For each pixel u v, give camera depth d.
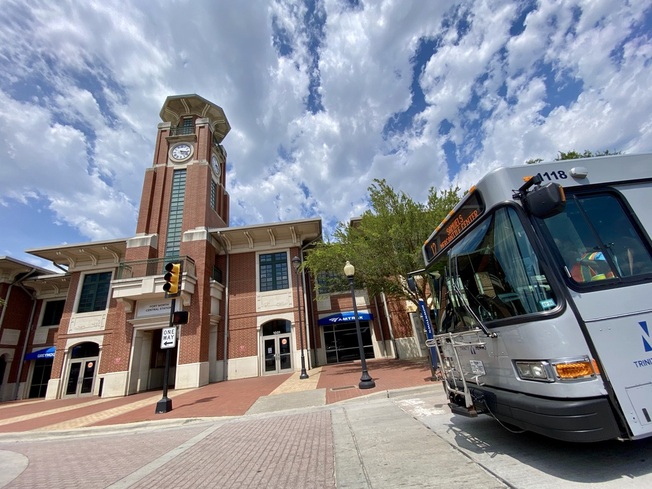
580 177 3.47
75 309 19.80
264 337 18.56
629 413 2.62
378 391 8.59
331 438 5.27
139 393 16.09
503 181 3.51
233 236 20.11
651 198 3.50
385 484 3.26
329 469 3.91
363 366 9.59
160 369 19.02
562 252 3.10
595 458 3.18
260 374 17.69
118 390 15.77
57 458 5.86
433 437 4.60
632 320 2.91
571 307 2.87
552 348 2.84
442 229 5.04
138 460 5.23
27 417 11.31
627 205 3.42
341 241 14.29
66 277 21.83
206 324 17.28
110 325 19.16
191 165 21.34
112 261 20.94
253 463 4.48
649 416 2.64
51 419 10.34
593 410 2.59
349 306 20.55
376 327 20.17
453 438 4.43
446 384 4.58
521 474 3.06
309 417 7.07
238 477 3.99
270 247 20.50
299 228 20.39
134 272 18.19
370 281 13.77
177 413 9.07
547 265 3.02
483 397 3.76
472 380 4.11
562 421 2.64
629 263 3.16
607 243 3.21
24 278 21.66
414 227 11.62
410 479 3.29
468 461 3.56
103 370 18.36
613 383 2.69
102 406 12.53
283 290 19.34
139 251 18.95
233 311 18.97
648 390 2.72
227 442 5.82
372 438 4.93
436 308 5.43
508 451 3.68
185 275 16.66
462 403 4.22
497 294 3.60
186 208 20.14
